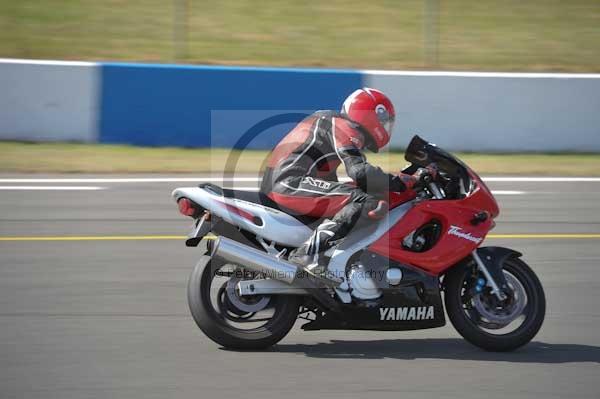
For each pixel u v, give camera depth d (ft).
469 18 221.46
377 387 55.47
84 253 90.63
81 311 71.41
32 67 149.48
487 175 139.74
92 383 55.47
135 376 56.85
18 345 62.85
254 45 197.67
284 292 60.54
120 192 121.60
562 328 69.51
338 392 54.44
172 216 108.27
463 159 151.43
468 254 61.77
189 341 64.34
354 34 206.59
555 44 209.15
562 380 57.52
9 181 126.82
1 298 74.69
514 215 112.47
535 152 158.81
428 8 189.67
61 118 151.23
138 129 153.28
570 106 158.40
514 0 235.61
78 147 150.10
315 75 155.74
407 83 155.74
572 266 88.89
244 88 154.51
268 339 61.41
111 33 200.44
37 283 79.61
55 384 55.26
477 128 157.48
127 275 82.74
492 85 156.76
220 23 208.54
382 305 61.41
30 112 150.61
